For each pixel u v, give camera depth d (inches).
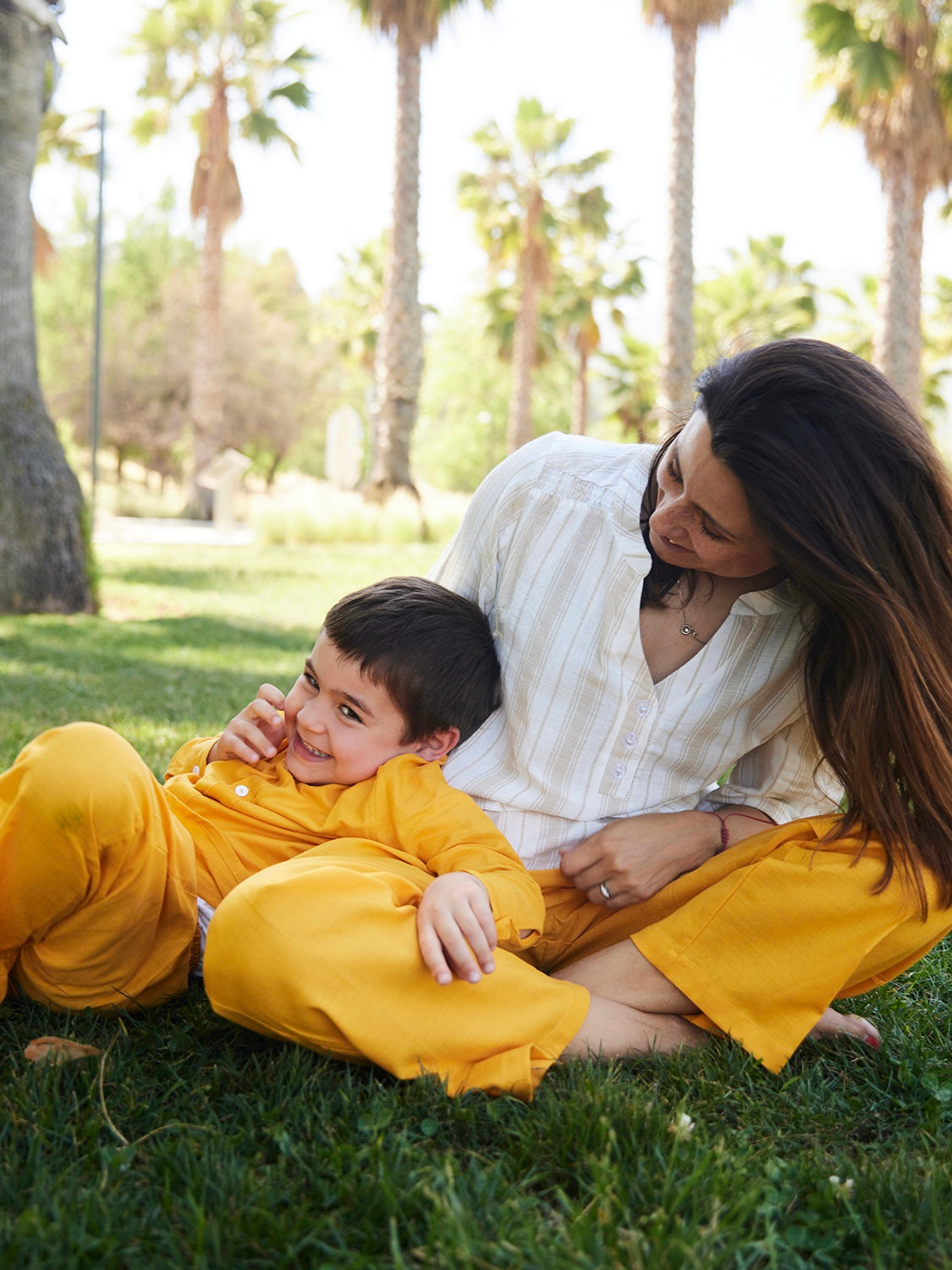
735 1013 67.6
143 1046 64.6
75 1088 58.9
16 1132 53.9
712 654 69.8
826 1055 71.0
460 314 1544.0
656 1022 68.3
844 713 64.7
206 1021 67.9
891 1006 79.4
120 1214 48.1
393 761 71.2
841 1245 50.6
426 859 68.4
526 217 940.6
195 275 1317.7
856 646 63.2
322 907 58.9
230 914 59.4
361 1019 59.0
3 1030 65.3
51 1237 45.8
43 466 323.0
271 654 264.1
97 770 58.3
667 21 610.5
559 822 73.9
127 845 60.2
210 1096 60.0
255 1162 53.0
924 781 64.4
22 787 58.0
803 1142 60.2
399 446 722.8
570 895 74.5
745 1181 54.1
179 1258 45.5
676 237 625.3
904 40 567.8
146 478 1489.9
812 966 66.9
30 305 315.9
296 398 1425.9
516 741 72.8
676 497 62.8
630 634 68.9
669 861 72.2
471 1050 61.2
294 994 58.6
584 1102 58.8
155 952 66.7
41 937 63.6
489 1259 46.4
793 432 58.2
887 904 66.4
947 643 63.0
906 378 608.4
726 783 81.0
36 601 322.7
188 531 824.3
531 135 927.7
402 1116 58.0
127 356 1278.3
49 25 301.7
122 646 264.8
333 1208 50.4
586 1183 53.2
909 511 60.9
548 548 71.2
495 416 1537.9
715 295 960.9
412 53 681.6
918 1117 63.8
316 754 72.9
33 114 303.1
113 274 1310.3
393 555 588.4
